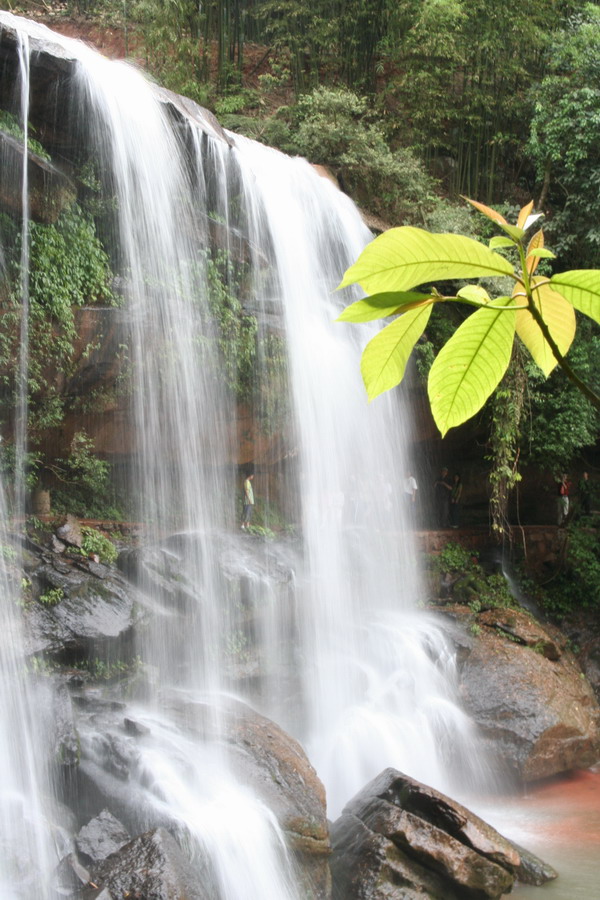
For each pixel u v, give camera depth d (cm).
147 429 1825
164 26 2728
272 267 2133
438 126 3047
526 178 3183
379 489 2375
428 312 203
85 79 1670
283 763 1306
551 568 2659
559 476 2767
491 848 1242
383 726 1773
